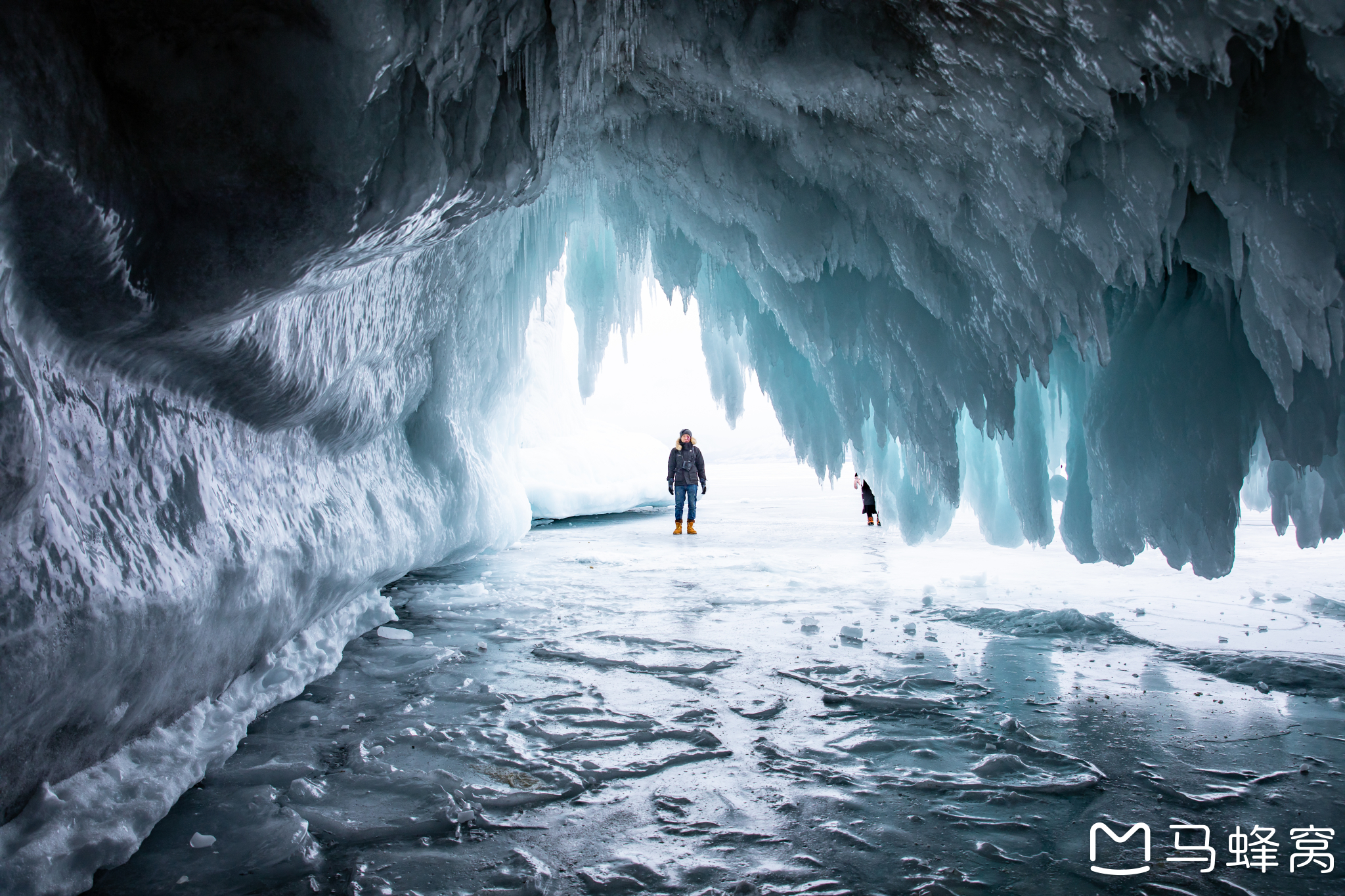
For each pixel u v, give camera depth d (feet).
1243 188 11.19
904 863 6.33
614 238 22.08
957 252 14.70
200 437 8.33
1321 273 10.98
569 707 10.34
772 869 6.22
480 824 6.99
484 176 7.64
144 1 4.98
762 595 18.74
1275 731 9.42
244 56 5.23
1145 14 8.92
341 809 7.22
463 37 6.56
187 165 5.41
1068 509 19.27
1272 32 8.86
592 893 5.86
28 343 5.56
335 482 13.21
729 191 15.44
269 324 8.05
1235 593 18.37
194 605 7.32
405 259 12.21
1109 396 17.04
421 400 18.19
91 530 6.02
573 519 43.11
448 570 23.06
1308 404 14.16
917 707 10.36
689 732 9.40
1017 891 5.91
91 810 6.18
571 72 10.55
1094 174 12.17
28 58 4.50
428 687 11.25
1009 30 9.77
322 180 5.65
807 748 8.89
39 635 5.05
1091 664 12.48
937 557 25.21
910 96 11.26
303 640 12.17
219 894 5.72
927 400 18.12
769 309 21.39
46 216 4.87
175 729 8.08
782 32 10.72
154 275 5.82
